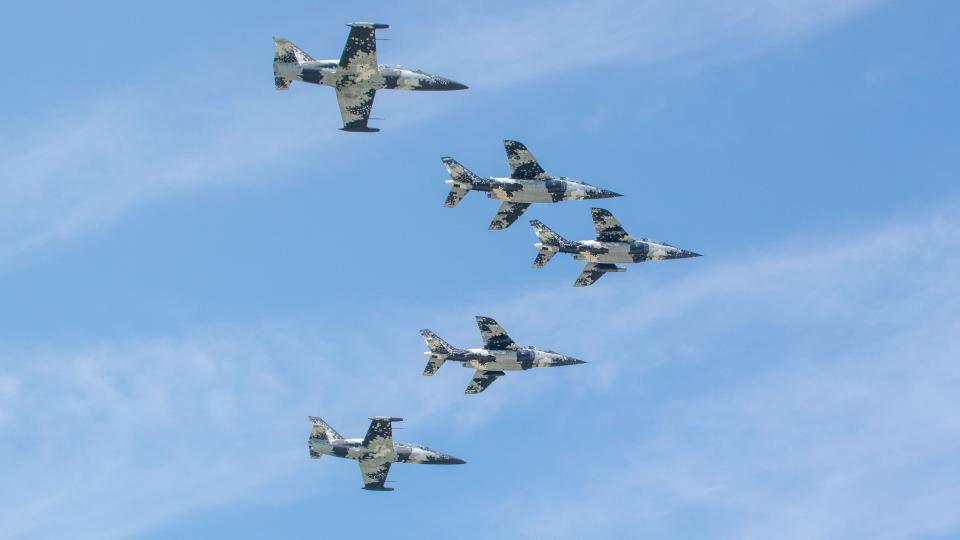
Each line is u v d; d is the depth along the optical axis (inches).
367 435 3238.2
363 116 3184.1
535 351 3511.3
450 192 3479.3
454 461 3408.0
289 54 3068.4
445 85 3243.1
